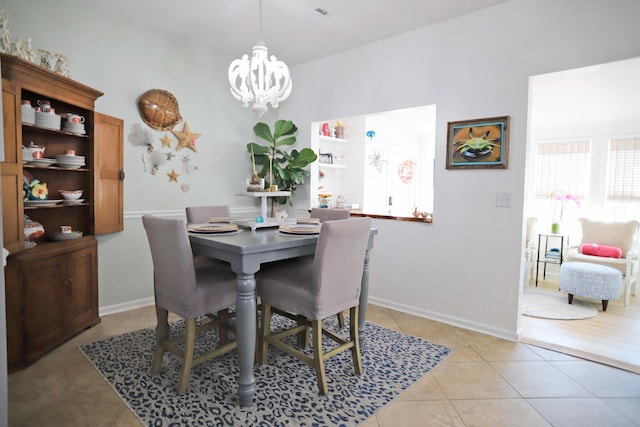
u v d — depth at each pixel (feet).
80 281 9.25
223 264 8.66
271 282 7.47
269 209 15.29
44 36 9.23
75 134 9.11
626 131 16.49
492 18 9.66
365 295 8.82
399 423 6.08
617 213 16.80
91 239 9.61
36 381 7.11
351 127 17.93
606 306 12.94
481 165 9.91
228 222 9.50
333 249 6.64
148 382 7.13
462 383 7.34
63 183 9.62
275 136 13.67
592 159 17.39
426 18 10.40
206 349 8.68
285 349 7.34
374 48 12.13
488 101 9.78
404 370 7.83
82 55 9.95
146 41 11.32
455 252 10.53
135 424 5.93
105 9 10.18
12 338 7.44
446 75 10.52
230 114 13.83
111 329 9.70
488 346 9.13
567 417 6.29
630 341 10.09
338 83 13.20
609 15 8.05
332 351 7.13
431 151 21.99
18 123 7.41
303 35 11.71
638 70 11.26
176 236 6.41
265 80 8.95
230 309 10.76
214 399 6.63
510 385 7.29
